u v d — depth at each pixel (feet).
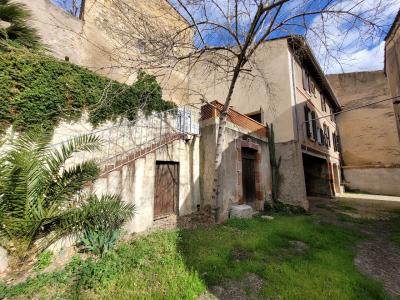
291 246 15.69
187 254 13.06
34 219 11.27
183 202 22.50
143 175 18.78
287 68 33.06
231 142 24.90
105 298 8.98
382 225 23.31
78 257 12.19
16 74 16.30
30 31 20.62
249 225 19.58
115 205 13.83
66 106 18.94
